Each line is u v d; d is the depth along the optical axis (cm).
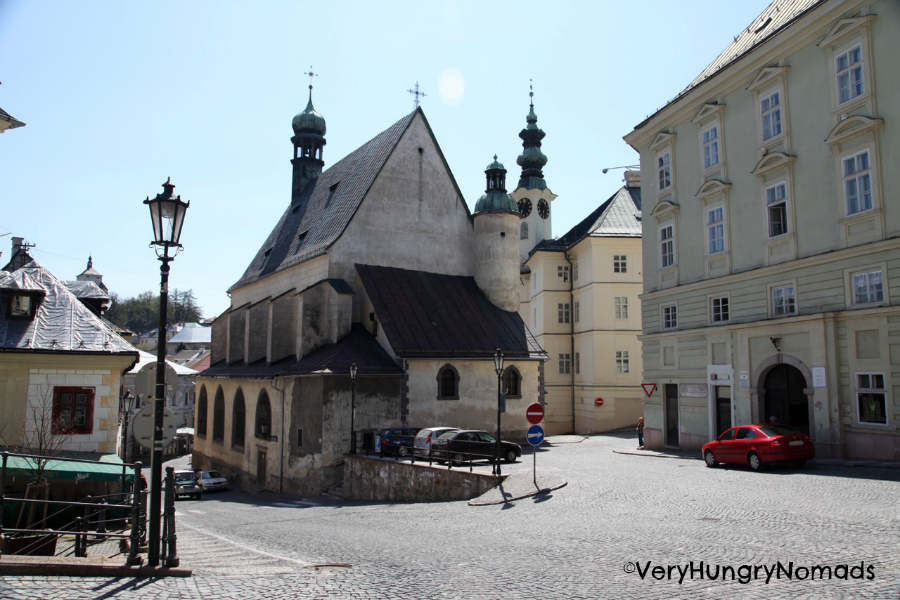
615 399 4856
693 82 3278
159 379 1053
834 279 2373
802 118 2538
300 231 4891
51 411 2262
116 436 2341
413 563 1035
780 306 2616
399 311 3678
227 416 4638
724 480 1909
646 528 1270
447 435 2705
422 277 4097
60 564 973
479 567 984
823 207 2438
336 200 4547
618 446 3619
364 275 3869
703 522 1295
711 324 2966
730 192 2884
